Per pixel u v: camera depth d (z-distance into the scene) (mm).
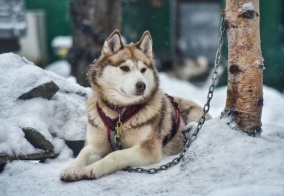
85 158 4133
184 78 15891
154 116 4375
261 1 13094
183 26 16234
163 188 3625
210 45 16219
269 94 9703
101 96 4387
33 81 4715
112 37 4461
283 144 3920
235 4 4055
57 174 3945
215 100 10039
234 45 4090
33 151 4246
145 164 4211
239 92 4098
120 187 3654
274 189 3254
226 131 4109
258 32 4082
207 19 16141
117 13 9133
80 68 8977
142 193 3545
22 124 4320
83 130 4867
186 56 16312
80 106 5160
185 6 16125
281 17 13305
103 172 3873
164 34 16203
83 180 3787
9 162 4090
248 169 3674
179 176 3818
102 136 4383
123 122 4270
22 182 3799
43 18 17297
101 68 4414
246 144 3904
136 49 4520
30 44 16938
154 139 4348
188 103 5375
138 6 15930
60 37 17453
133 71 4312
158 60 16062
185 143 4500
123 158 4043
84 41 8938
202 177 3715
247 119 4094
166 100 4801
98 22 8859
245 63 4051
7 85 4680
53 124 4742
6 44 16047
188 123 4969
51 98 4906
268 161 3686
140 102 4297
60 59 17500
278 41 13227
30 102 4629
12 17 15945
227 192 3273
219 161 3822
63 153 4531
